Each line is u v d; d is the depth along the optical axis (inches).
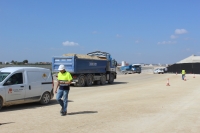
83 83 1015.6
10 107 468.4
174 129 327.0
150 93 750.5
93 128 323.0
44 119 370.0
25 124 337.1
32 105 495.2
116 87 976.9
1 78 440.5
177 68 3292.3
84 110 451.5
